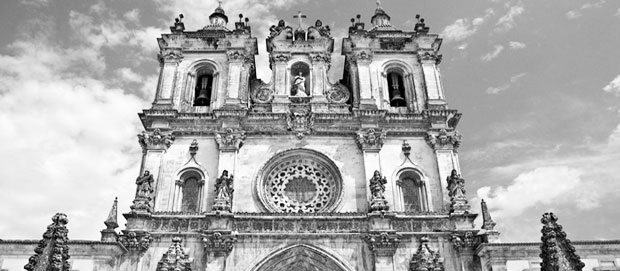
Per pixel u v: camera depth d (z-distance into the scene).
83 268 34.09
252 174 42.12
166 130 43.69
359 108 45.41
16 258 33.72
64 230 28.78
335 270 37.09
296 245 37.41
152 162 41.75
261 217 38.59
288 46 50.22
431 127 44.72
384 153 43.59
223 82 47.97
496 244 34.81
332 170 43.09
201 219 38.50
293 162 43.81
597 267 33.75
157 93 46.69
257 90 48.16
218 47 50.03
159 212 38.56
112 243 34.91
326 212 39.00
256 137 44.12
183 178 42.19
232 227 38.12
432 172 42.75
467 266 36.88
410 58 50.56
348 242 37.84
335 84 48.94
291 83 49.44
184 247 37.25
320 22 51.97
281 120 44.91
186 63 49.25
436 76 48.72
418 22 53.44
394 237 37.22
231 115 44.16
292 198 42.19
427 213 39.22
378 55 50.59
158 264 34.75
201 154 42.91
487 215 38.66
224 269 35.97
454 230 38.06
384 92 48.16
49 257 27.44
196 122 44.47
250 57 50.22
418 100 47.62
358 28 51.94
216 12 57.00
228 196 39.06
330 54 50.44
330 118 44.94
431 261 35.78
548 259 27.50
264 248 37.38
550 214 28.94
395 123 45.25
